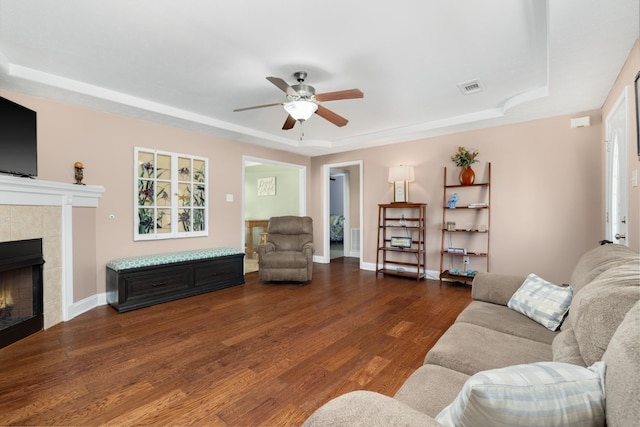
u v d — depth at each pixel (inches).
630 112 90.3
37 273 106.8
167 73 110.9
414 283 177.8
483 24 82.4
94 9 76.0
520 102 130.3
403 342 98.1
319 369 81.7
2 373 79.0
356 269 222.4
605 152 128.4
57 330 107.5
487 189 167.8
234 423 61.4
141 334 104.3
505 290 84.5
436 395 43.5
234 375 78.7
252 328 110.0
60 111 125.6
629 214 93.6
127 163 146.3
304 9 76.5
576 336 42.9
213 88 124.3
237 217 196.7
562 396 26.0
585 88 114.5
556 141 148.3
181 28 84.2
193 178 173.2
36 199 105.8
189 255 151.6
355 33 86.7
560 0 65.9
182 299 146.4
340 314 124.9
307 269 176.1
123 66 105.5
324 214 249.0
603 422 26.4
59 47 93.3
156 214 157.0
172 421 61.9
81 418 62.4
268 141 198.4
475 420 26.4
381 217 212.8
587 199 141.4
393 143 205.3
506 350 56.2
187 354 90.0
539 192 153.0
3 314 101.6
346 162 233.0
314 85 120.9
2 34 86.2
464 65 105.2
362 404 28.9
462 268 177.8
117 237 143.2
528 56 99.2
